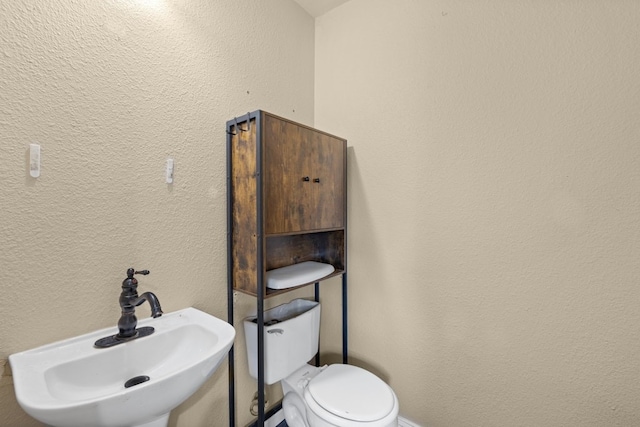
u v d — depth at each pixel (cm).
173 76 104
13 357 73
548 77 103
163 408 70
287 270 136
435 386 132
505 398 115
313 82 169
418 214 134
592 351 99
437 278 130
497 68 113
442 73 126
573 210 101
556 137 103
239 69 128
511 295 113
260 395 113
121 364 84
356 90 153
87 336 85
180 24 106
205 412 118
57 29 79
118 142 91
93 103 85
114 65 89
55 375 72
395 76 139
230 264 121
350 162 156
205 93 115
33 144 75
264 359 122
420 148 133
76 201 83
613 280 95
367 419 99
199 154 113
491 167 115
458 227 124
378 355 149
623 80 92
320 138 135
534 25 106
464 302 124
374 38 146
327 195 139
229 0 124
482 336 120
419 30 132
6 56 71
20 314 75
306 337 141
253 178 111
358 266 155
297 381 131
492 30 114
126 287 87
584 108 98
